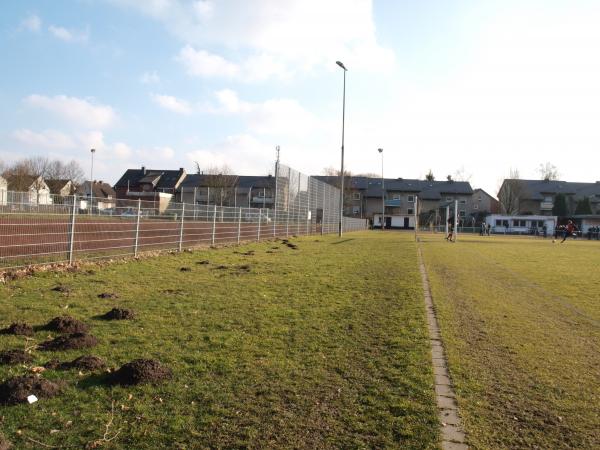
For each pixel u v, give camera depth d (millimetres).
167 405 4430
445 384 5219
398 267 16906
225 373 5312
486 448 3836
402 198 93688
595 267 18641
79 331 6719
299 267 15758
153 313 8062
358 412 4438
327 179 90250
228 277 12727
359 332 7320
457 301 10359
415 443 3877
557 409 4648
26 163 73250
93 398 4516
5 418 4055
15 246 11883
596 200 87250
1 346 5840
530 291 12172
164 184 90250
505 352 6516
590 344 7051
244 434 3951
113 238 15195
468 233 73562
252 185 85625
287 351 6219
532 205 91375
